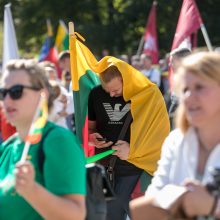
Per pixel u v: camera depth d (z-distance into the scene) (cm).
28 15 6209
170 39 5219
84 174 559
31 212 559
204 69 489
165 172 530
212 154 497
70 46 973
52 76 1234
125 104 974
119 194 965
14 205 561
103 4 6078
